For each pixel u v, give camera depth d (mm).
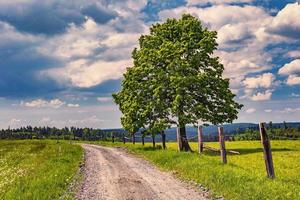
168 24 49000
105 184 20500
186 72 45625
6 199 15852
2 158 42875
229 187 16844
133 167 28688
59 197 16484
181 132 44969
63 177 21766
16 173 25734
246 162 29500
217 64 47000
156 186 19344
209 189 17547
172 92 45406
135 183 20516
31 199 15703
